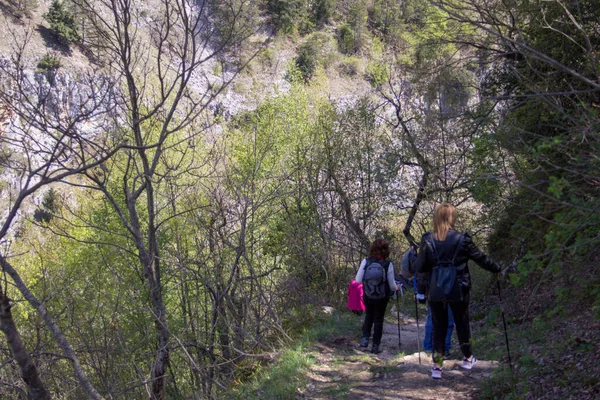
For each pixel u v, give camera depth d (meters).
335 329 9.91
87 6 8.13
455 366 6.46
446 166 12.91
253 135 16.86
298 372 7.39
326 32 51.00
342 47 50.22
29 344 12.27
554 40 8.23
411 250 6.68
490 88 11.44
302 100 17.78
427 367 6.57
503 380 5.51
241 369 10.19
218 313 11.74
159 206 13.70
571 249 4.23
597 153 4.71
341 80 47.75
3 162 6.89
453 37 11.08
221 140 15.58
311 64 44.00
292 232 15.00
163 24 8.70
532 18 8.83
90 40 8.26
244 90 35.69
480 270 12.73
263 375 8.19
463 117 11.84
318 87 19.66
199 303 14.11
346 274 15.15
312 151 16.12
